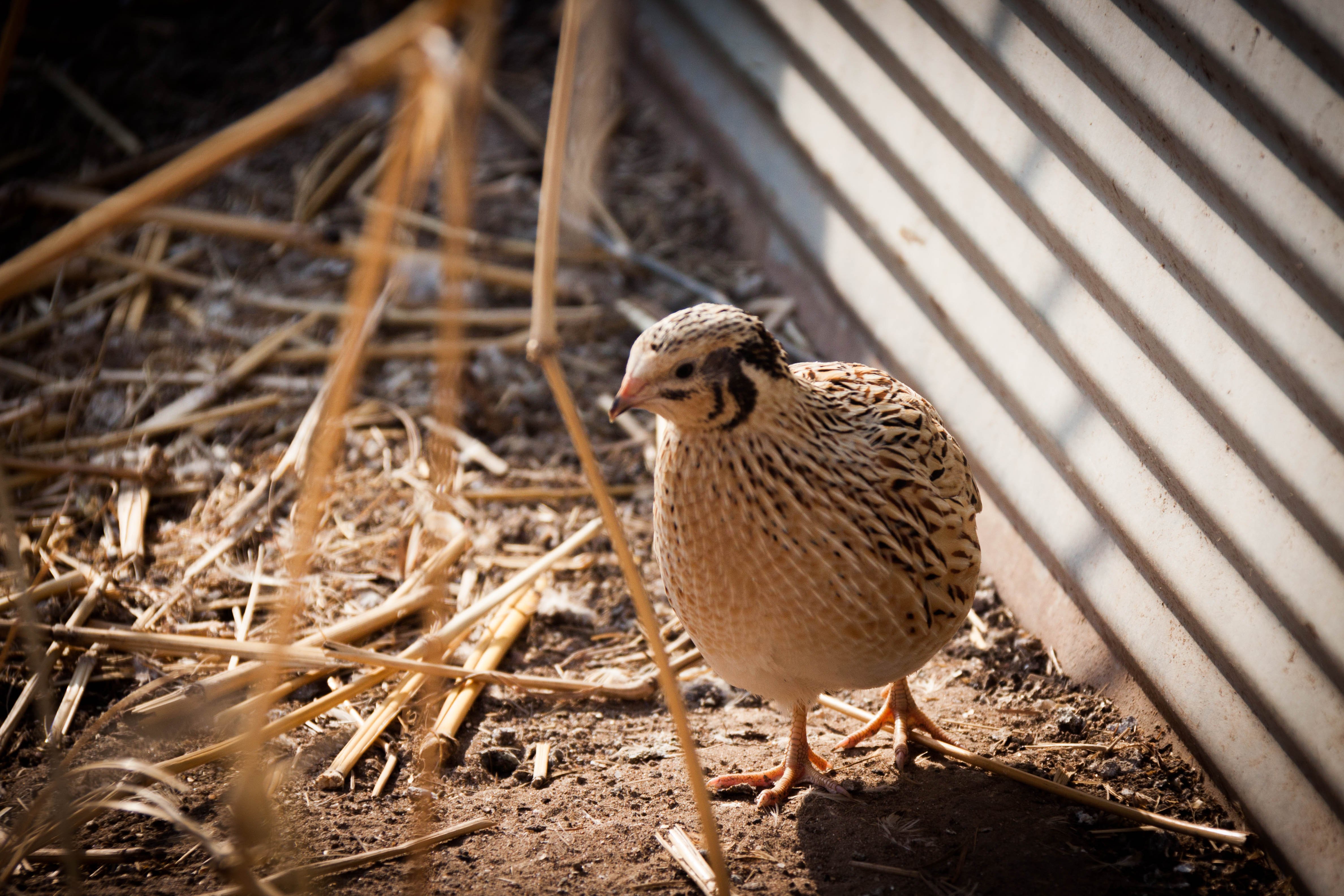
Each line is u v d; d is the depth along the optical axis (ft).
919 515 9.00
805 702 9.79
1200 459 9.56
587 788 10.16
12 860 8.34
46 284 17.24
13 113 20.38
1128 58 9.84
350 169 19.36
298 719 10.52
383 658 10.89
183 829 7.49
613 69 20.85
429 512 13.52
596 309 17.12
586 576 13.21
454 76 4.99
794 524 8.43
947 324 13.06
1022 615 12.34
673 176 19.49
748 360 8.20
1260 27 8.48
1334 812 8.52
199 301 17.28
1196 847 9.32
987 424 12.64
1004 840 9.34
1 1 21.91
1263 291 8.77
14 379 15.58
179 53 21.97
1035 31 11.03
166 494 13.93
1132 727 10.68
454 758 10.49
